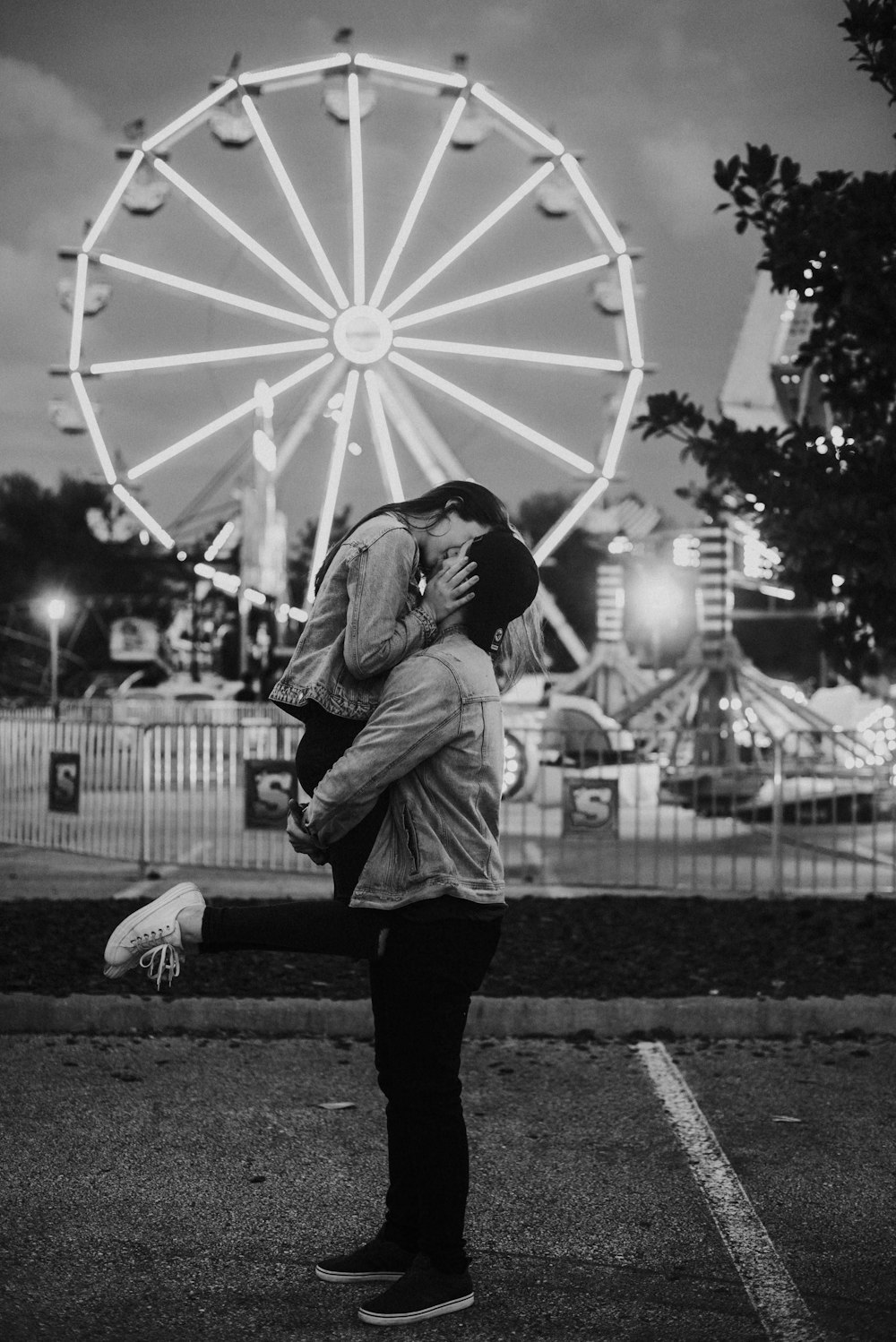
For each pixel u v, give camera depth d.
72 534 89.25
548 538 24.22
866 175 7.72
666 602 27.86
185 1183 4.45
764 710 21.45
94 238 23.75
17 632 60.66
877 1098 5.45
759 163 7.91
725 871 12.55
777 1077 5.74
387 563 3.64
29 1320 3.47
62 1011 6.34
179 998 6.45
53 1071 5.67
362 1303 3.64
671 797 12.26
